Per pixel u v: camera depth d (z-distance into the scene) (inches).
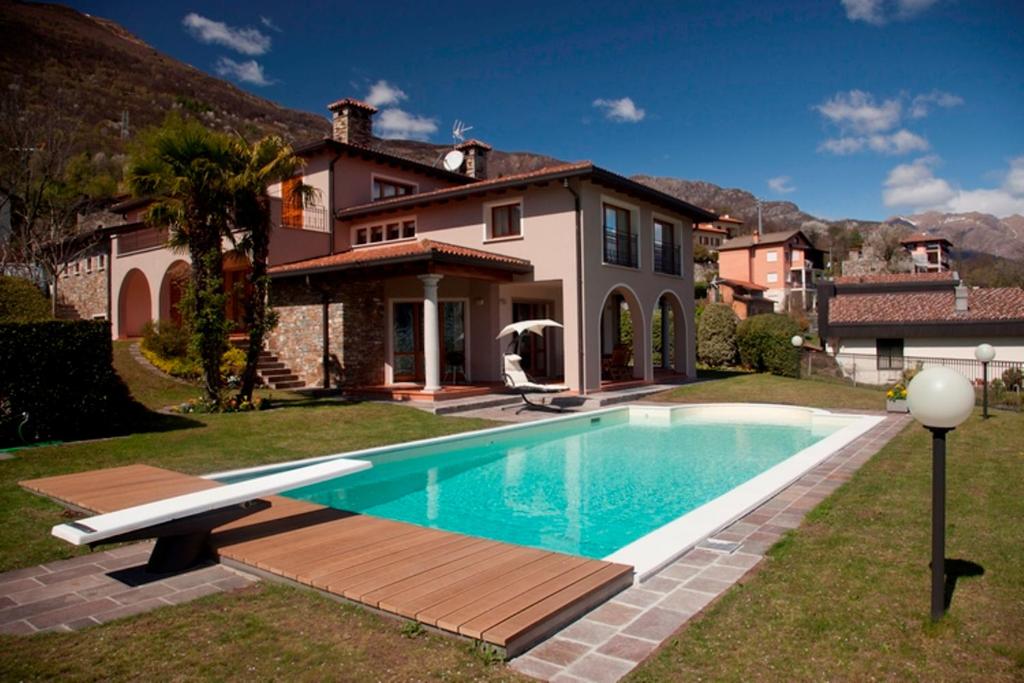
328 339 636.7
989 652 124.3
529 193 653.3
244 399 510.9
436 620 133.4
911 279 1115.3
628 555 184.4
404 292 677.3
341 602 152.8
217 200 487.5
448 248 613.0
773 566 176.4
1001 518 219.0
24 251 897.5
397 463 380.8
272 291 684.7
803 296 2215.8
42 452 339.3
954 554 181.9
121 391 462.0
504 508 295.1
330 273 621.9
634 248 740.0
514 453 426.6
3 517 231.3
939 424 136.3
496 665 122.0
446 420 489.4
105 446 359.3
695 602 153.6
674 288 825.5
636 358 754.2
